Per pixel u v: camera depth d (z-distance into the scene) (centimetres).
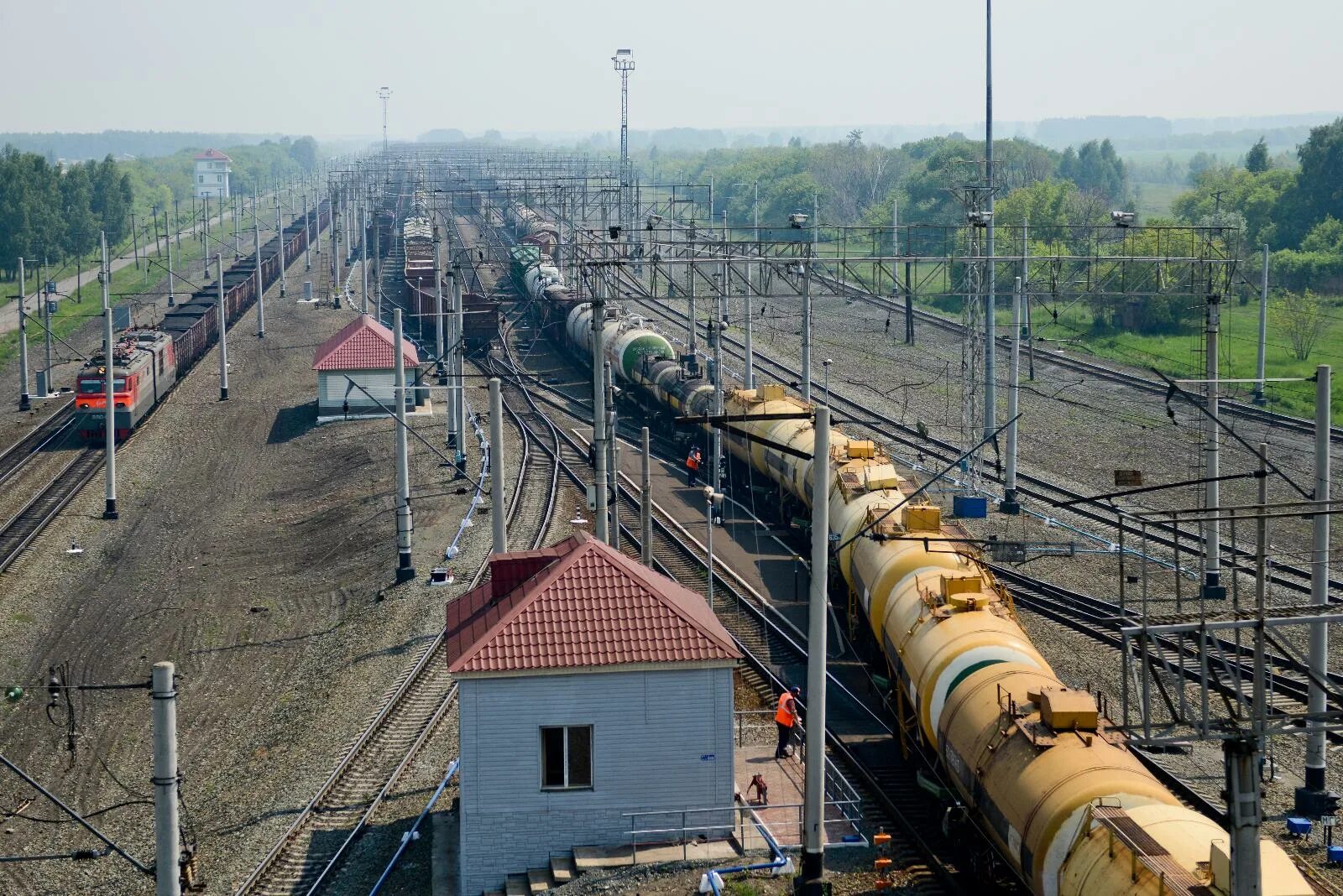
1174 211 15375
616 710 2859
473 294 10062
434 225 7375
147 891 3016
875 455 4931
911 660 3170
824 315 11462
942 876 2733
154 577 5466
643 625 2909
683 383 6938
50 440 7756
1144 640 1905
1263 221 13875
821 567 2614
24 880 3123
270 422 8150
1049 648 4169
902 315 11188
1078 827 2223
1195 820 2102
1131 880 2017
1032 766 2434
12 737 3956
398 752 3588
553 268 11031
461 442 6675
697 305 11588
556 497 6178
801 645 4272
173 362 9038
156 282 15612
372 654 4353
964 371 6544
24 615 4997
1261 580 1942
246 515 6353
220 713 4106
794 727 3525
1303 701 3681
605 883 2705
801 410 5716
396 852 3019
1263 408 7725
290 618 4938
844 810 3086
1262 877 1862
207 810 3419
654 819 2883
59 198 16750
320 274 15125
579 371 9331
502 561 3212
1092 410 7831
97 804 3512
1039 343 9775
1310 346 9256
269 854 3064
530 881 2806
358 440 7356
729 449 6288
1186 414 7569
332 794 3375
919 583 3475
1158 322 10131
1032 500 6075
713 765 2892
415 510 6038
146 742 3919
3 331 12281
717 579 4944
